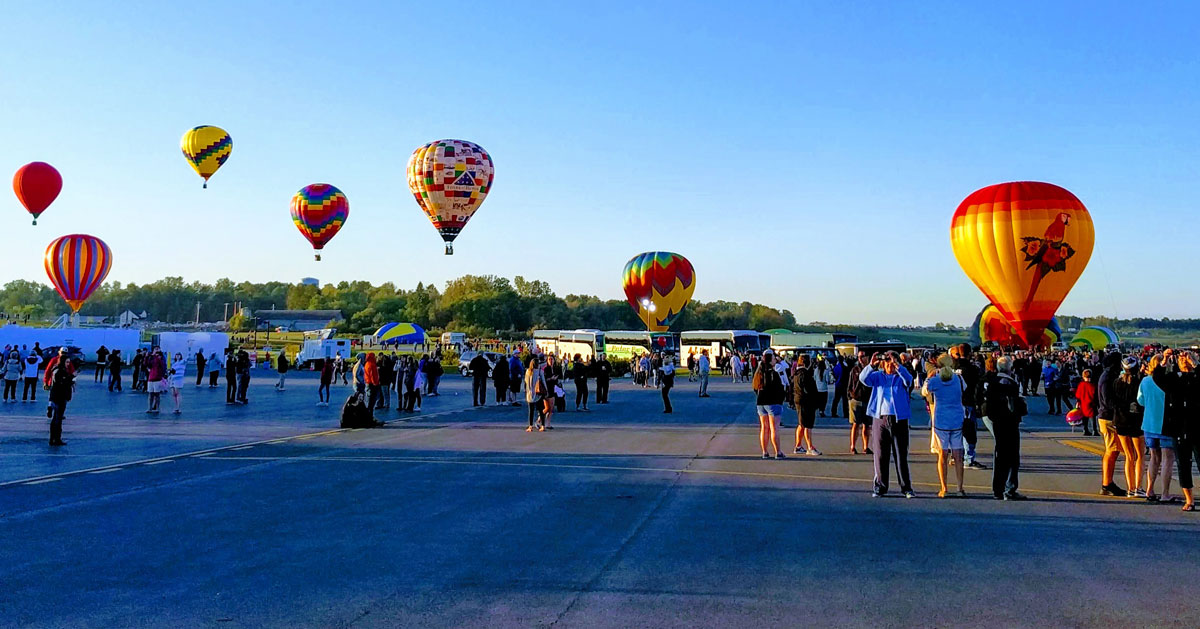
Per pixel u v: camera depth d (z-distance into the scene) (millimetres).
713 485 10094
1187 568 6277
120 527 7578
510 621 4984
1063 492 9688
